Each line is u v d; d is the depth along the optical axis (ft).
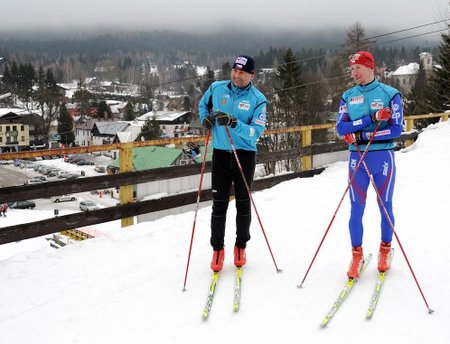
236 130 11.32
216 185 12.09
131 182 16.85
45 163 126.52
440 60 87.92
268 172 64.08
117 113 230.07
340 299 10.45
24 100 165.58
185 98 239.30
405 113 101.96
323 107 100.32
